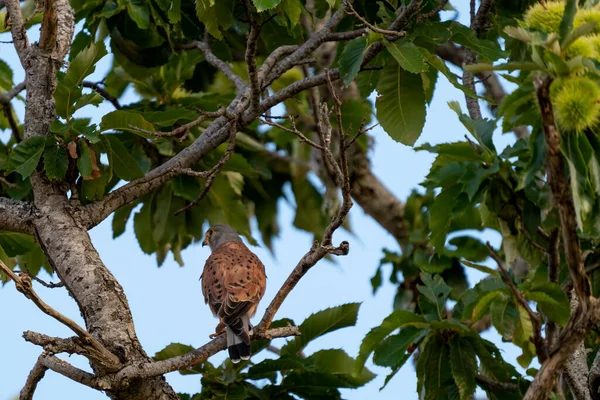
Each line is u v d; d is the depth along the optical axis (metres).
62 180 10.52
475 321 9.72
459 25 11.46
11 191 13.84
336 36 12.59
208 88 16.64
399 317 10.04
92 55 10.05
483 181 9.17
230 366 11.66
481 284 10.34
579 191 7.23
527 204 8.91
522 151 9.14
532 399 7.61
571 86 7.22
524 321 9.66
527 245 9.06
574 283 7.41
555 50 7.22
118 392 9.13
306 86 11.88
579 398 9.27
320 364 11.80
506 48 12.88
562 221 7.10
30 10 14.95
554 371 7.61
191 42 15.54
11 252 11.63
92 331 9.50
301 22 16.94
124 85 16.16
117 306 9.69
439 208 9.72
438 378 10.13
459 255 15.55
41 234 10.25
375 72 12.00
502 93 16.67
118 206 10.80
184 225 15.44
